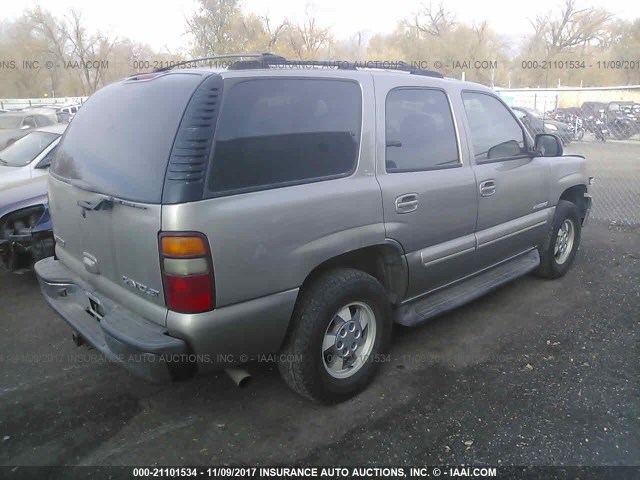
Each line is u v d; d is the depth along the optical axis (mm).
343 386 3059
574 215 5055
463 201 3652
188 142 2385
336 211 2828
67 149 3227
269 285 2594
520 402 3092
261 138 2600
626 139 12016
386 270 3352
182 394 3246
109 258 2730
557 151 4547
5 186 5309
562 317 4250
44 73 41812
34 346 3908
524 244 4480
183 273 2336
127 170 2566
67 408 3111
